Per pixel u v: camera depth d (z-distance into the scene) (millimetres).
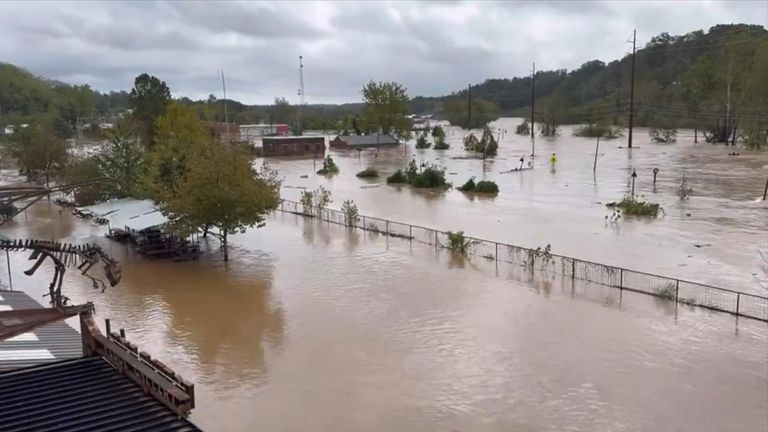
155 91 82438
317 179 71625
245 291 27156
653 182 57406
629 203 44156
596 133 135250
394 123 129750
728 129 103625
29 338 16297
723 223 39031
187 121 64750
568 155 92375
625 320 22375
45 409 9820
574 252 32312
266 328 22594
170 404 9781
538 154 95688
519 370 18500
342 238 37625
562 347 20094
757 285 25797
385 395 17188
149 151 64875
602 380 17734
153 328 22906
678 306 23719
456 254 32750
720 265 29047
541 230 38406
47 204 53500
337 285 27656
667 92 154000
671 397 16656
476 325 22234
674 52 188000
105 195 46375
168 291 27438
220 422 15930
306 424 15773
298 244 36219
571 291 25922
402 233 38406
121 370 11188
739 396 16625
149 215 35188
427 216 44688
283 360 19734
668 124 134250
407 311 23922
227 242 36250
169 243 34844
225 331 22438
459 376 18219
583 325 21984
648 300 24516
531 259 29422
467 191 57219
